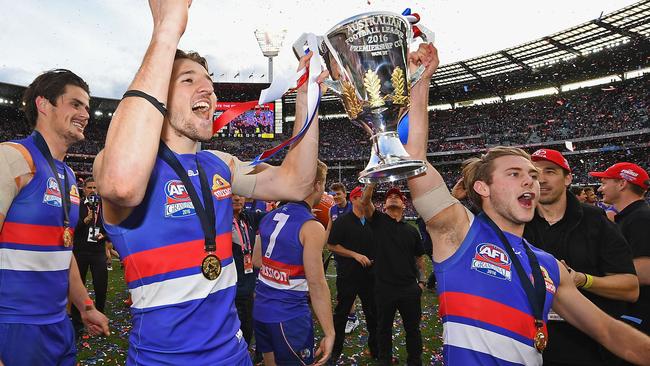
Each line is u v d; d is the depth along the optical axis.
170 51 1.11
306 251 2.82
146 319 1.27
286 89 1.45
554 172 2.60
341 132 54.59
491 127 47.31
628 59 41.16
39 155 2.30
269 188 1.66
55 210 2.32
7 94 43.12
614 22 35.50
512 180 1.83
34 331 2.16
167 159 1.35
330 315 2.79
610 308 2.55
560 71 45.41
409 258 4.50
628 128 36.88
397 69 1.47
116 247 1.31
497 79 48.75
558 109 44.22
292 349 2.88
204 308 1.31
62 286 2.36
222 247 1.39
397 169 1.44
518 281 1.75
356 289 4.96
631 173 3.71
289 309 2.92
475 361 1.71
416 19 1.67
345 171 52.28
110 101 50.84
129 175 1.00
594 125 39.88
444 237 1.88
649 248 3.04
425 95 1.84
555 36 38.50
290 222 2.96
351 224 5.07
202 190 1.40
